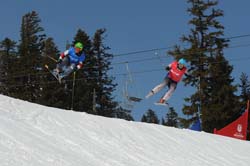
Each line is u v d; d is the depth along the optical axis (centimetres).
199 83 5612
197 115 5503
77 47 2653
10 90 6500
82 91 6059
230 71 5719
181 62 2614
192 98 5569
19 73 6531
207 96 5600
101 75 6306
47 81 6266
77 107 6006
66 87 6072
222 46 5762
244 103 5544
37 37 6825
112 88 6281
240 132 3338
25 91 6397
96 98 6125
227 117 5400
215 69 5619
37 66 6544
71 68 2691
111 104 6159
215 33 5769
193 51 5644
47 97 6056
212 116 5388
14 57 6762
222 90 5500
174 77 2620
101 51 6372
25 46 6725
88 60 6272
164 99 2638
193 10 5822
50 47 6506
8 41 6819
